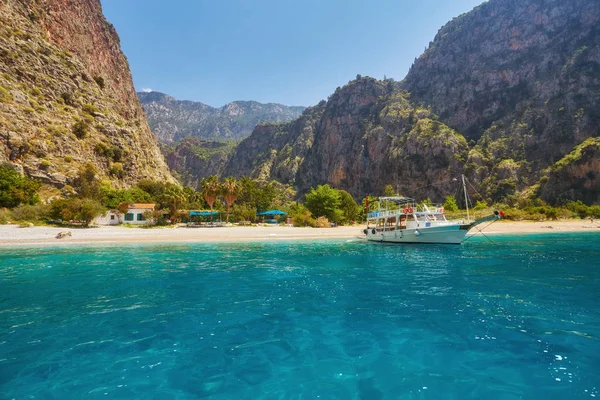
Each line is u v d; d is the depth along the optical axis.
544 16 175.88
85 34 143.00
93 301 12.38
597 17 158.12
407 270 19.36
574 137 137.62
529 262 22.28
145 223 65.44
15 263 22.27
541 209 96.69
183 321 9.91
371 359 7.14
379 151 197.00
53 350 7.74
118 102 138.00
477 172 150.50
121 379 6.30
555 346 7.78
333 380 6.21
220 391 5.83
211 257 25.88
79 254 27.42
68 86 104.69
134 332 8.98
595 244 36.62
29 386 6.04
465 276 17.19
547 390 5.79
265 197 112.06
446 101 193.88
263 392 5.77
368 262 22.92
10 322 9.84
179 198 69.88
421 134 175.50
